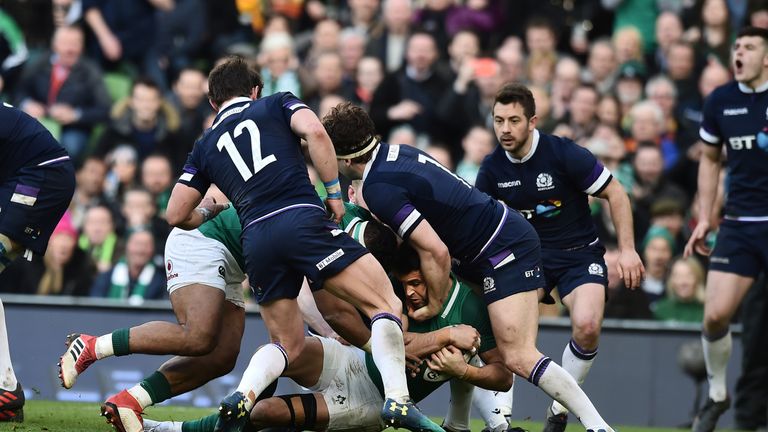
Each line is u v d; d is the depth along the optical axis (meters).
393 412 21.34
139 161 42.69
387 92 42.75
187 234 23.81
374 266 21.86
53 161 24.97
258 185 21.94
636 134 41.62
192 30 47.88
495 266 22.91
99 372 34.19
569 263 26.42
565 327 34.50
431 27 45.66
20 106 44.56
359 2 45.59
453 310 23.34
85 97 44.44
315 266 21.62
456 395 24.67
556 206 26.23
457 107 42.66
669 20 45.84
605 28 47.88
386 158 22.75
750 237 28.50
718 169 29.58
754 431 33.00
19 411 25.05
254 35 48.16
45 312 34.81
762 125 28.30
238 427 21.09
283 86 42.66
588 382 35.22
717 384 28.92
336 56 43.19
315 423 22.36
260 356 21.69
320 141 22.00
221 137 22.48
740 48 28.47
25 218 24.70
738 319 37.28
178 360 23.56
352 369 22.69
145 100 42.84
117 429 22.80
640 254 39.06
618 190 25.95
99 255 38.59
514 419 34.31
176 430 23.22
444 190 22.75
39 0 48.09
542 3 47.94
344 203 23.98
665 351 35.12
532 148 26.03
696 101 43.47
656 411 35.00
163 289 37.88
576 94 41.88
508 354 22.89
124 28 47.72
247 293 37.22
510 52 43.50
